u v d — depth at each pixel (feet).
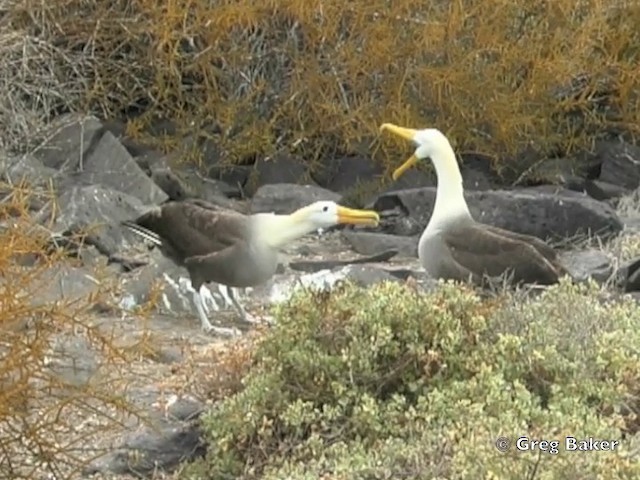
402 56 66.13
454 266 46.19
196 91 67.51
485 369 33.65
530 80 67.15
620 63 68.28
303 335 35.04
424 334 34.94
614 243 55.72
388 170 64.95
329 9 64.95
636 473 28.86
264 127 66.49
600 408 34.40
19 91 62.90
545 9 67.56
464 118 67.10
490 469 28.78
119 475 34.12
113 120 67.77
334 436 33.42
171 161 65.72
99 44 65.92
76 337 38.14
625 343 36.11
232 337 44.37
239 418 33.86
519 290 40.91
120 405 31.96
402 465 31.22
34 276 31.53
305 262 53.98
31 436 31.14
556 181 66.90
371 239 56.75
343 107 66.39
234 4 64.54
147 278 48.01
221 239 46.21
